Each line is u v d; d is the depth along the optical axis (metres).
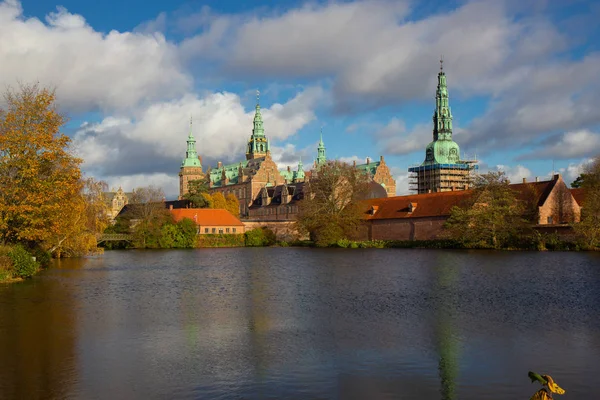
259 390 19.42
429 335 26.94
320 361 22.73
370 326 29.12
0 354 24.08
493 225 91.19
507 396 18.86
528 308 34.00
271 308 35.03
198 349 24.73
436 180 192.75
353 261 73.06
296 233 139.75
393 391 19.30
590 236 82.12
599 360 22.70
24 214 50.25
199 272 60.53
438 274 53.34
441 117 195.38
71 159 53.22
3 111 50.56
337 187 118.56
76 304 37.06
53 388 19.73
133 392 19.33
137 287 46.44
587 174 111.12
